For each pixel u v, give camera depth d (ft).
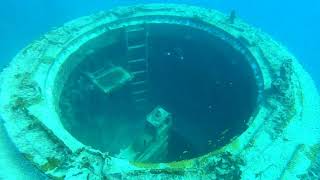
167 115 23.90
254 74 24.20
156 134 23.76
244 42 26.45
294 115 20.26
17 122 18.95
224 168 16.62
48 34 26.66
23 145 17.57
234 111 29.09
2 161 17.34
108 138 33.32
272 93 21.79
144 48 31.12
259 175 16.66
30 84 21.59
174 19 29.58
